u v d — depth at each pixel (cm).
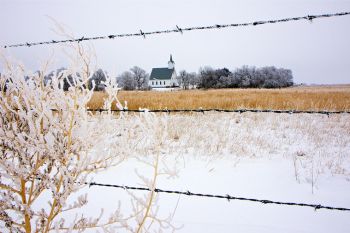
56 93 146
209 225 241
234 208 277
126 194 306
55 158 145
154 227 234
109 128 162
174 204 285
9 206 148
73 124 153
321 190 339
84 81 150
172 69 9038
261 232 230
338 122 875
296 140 647
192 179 369
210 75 7044
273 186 352
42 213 153
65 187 147
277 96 1978
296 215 263
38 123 140
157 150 153
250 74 6900
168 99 1441
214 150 525
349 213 268
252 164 452
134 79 8050
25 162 146
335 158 498
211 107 1150
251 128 772
